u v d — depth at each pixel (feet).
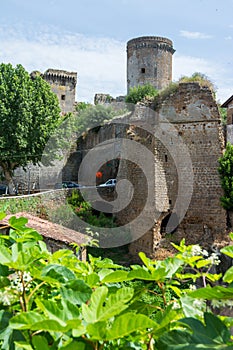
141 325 5.23
